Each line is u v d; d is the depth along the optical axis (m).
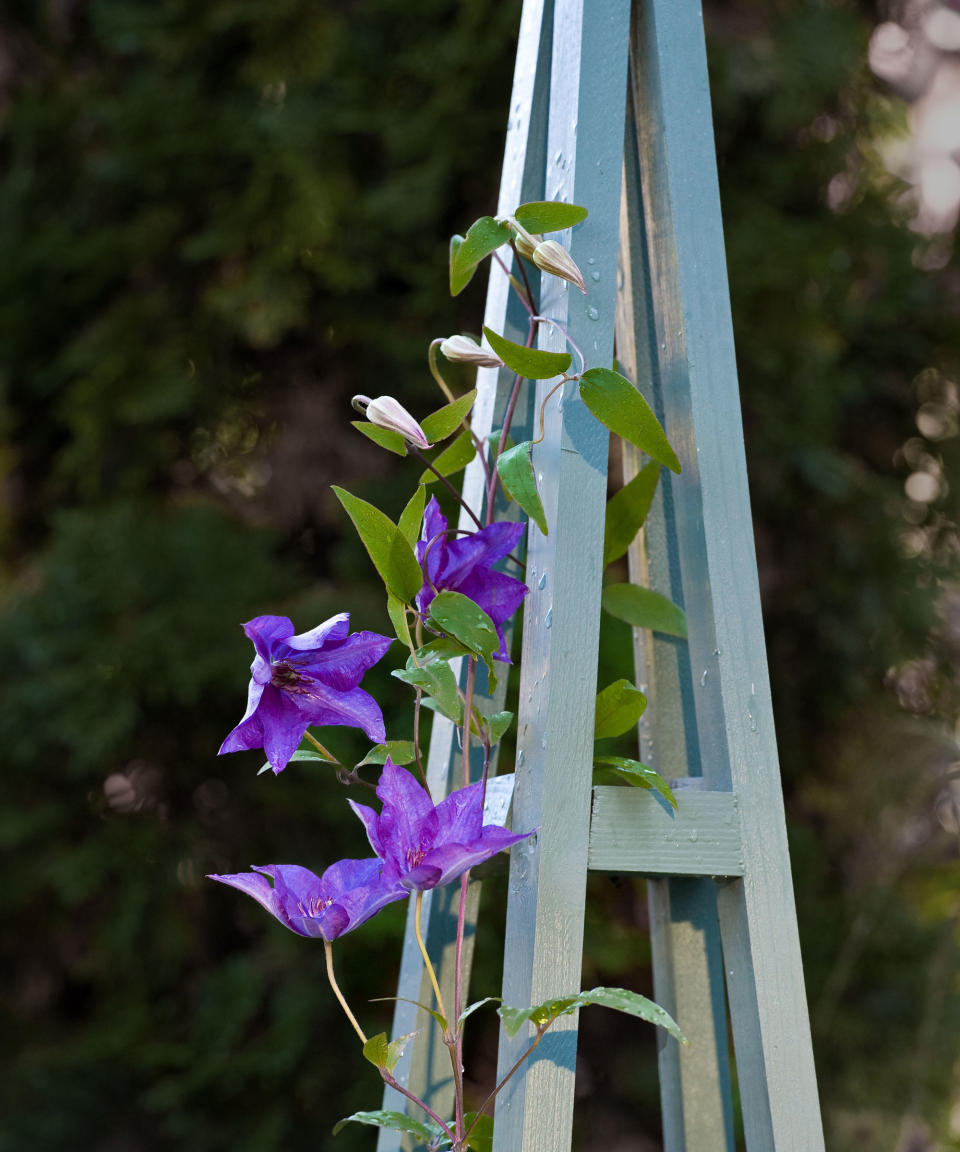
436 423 0.91
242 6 2.55
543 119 1.01
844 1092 2.42
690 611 0.92
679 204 0.93
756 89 2.57
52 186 2.70
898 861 2.59
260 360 2.66
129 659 2.39
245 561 2.53
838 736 2.72
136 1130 2.33
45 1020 2.58
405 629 0.85
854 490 2.71
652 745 1.05
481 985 2.32
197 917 2.52
